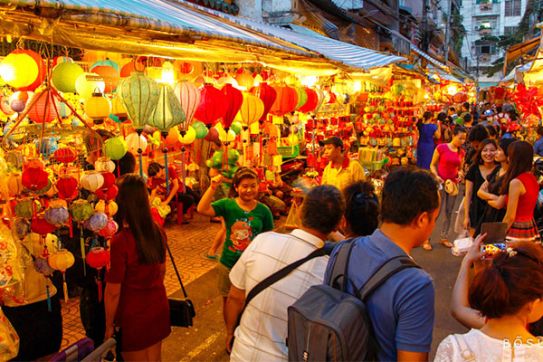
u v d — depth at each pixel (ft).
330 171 17.56
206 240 24.82
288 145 23.76
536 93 38.78
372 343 5.97
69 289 17.39
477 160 17.69
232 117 14.10
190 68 17.69
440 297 17.87
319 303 6.19
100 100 11.02
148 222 10.18
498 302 5.45
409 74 37.81
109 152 11.53
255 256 8.07
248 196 13.01
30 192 9.66
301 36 27.25
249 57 17.15
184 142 14.84
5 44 15.07
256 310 7.78
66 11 7.92
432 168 23.54
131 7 10.34
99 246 10.98
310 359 5.90
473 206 17.62
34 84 9.95
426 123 38.78
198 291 18.51
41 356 10.44
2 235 8.64
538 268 5.51
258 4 35.22
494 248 7.70
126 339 10.23
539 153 26.27
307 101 19.53
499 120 46.29
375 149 31.22
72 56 18.11
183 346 14.47
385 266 6.03
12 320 10.00
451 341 5.77
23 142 11.44
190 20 12.83
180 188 24.35
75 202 10.24
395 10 61.98
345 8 46.19
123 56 19.53
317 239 7.95
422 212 6.06
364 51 27.09
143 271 10.20
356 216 8.87
